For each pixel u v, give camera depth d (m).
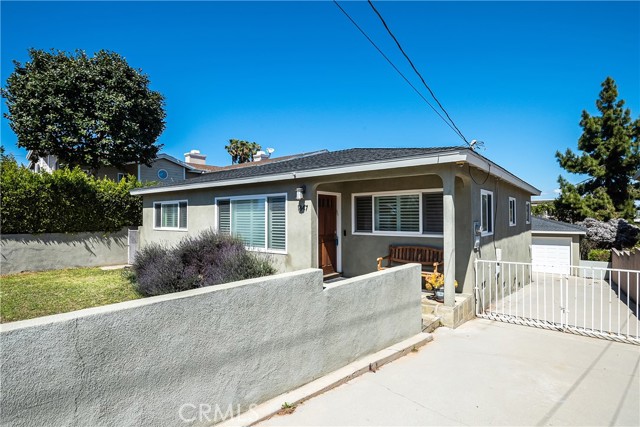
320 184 7.88
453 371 4.38
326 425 3.06
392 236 8.16
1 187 11.30
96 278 10.26
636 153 18.83
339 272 9.00
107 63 19.27
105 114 18.28
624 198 19.45
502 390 3.88
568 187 20.20
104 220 13.79
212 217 10.20
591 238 17.84
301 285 3.66
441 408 3.44
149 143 20.84
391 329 5.04
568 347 5.37
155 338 2.53
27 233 11.97
